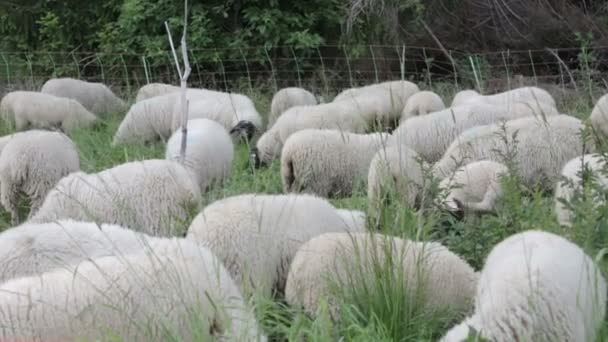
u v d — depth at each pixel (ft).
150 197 30.09
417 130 44.80
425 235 24.80
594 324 18.92
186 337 18.81
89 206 30.09
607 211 23.12
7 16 83.82
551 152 38.32
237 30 74.28
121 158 45.62
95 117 58.54
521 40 80.89
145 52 75.51
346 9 76.64
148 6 74.90
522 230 24.34
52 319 18.44
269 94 69.51
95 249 23.54
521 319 18.13
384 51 80.43
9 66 80.07
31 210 37.14
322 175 39.04
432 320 21.58
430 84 68.95
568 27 80.12
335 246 23.03
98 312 18.54
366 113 54.75
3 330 18.33
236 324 19.20
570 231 23.36
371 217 26.37
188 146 37.76
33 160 36.42
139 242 22.86
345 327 21.06
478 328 18.79
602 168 26.86
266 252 24.93
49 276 19.52
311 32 78.07
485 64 76.59
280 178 41.73
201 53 73.72
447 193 29.14
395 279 21.54
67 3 83.10
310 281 22.53
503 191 29.17
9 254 23.48
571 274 18.75
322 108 49.21
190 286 19.11
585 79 66.69
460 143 38.83
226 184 38.42
